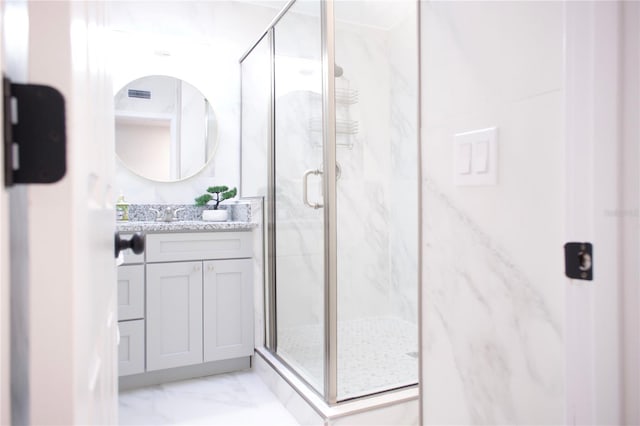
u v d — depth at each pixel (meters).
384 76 2.95
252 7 2.97
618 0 0.59
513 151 0.77
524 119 0.75
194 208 2.80
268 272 2.39
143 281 2.18
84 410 0.43
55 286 0.36
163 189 2.77
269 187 2.37
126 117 2.67
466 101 0.87
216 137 2.89
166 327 2.24
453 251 0.92
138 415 1.95
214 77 2.88
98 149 0.59
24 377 0.35
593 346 0.62
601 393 0.61
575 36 0.64
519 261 0.76
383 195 3.03
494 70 0.81
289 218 2.15
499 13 0.79
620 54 0.59
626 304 0.59
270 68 2.38
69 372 0.36
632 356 0.58
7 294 0.33
